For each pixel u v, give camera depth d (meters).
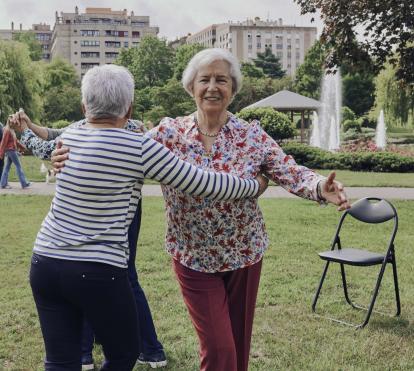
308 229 8.87
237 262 3.07
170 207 3.09
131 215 2.69
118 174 2.55
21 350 4.34
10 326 4.80
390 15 10.53
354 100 62.62
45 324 2.68
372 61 11.67
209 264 3.06
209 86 2.98
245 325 3.18
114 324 2.63
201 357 3.09
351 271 6.47
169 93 49.69
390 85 34.94
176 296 5.54
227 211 2.98
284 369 4.01
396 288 5.10
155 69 93.44
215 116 3.04
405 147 29.53
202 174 2.67
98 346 4.38
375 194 13.29
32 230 8.90
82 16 158.75
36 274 2.63
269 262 6.81
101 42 157.88
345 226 9.20
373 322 4.96
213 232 3.01
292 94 31.38
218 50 3.04
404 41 10.91
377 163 19.66
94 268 2.52
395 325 4.89
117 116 2.66
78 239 2.54
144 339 3.99
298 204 11.40
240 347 3.21
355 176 17.64
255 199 3.08
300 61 160.50
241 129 3.08
